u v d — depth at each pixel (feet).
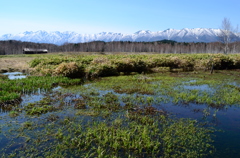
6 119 19.30
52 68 46.50
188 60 68.85
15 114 20.33
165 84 38.34
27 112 20.94
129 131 16.89
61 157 13.11
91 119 19.69
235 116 21.56
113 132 16.49
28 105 23.12
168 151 14.01
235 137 16.60
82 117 20.15
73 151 13.92
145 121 19.12
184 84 38.78
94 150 14.14
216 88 35.45
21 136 15.98
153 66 62.54
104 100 26.37
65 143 14.89
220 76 50.78
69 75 43.57
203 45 285.84
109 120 19.57
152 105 24.86
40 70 46.91
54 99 26.20
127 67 54.80
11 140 15.35
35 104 23.80
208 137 16.48
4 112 21.29
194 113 22.20
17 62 78.79
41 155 13.46
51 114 20.70
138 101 26.16
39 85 33.04
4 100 23.45
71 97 27.61
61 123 18.49
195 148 14.74
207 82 41.04
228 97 28.60
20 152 13.76
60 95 28.37
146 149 14.24
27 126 17.71
